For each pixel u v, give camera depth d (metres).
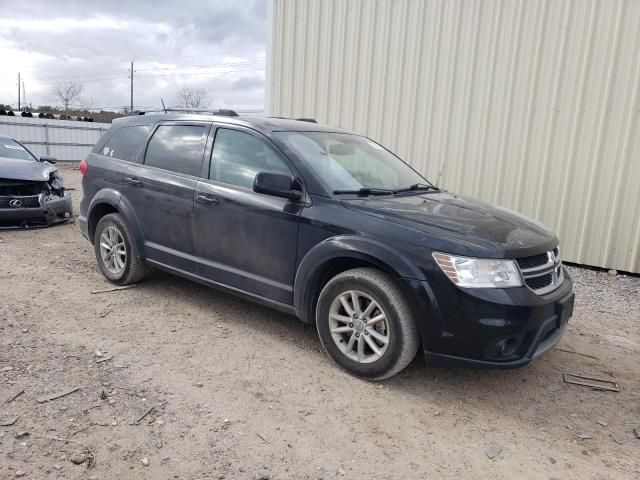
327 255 3.60
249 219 4.06
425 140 8.29
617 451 2.97
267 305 4.07
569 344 4.54
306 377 3.59
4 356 3.63
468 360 3.20
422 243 3.28
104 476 2.48
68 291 5.14
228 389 3.37
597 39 6.82
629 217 6.90
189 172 4.60
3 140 9.30
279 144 4.07
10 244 7.09
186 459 2.65
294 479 2.56
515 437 3.05
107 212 5.51
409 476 2.64
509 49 7.44
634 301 5.88
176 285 5.43
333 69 8.98
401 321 3.32
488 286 3.13
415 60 8.19
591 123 7.00
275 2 9.42
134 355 3.78
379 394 3.43
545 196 7.46
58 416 2.94
